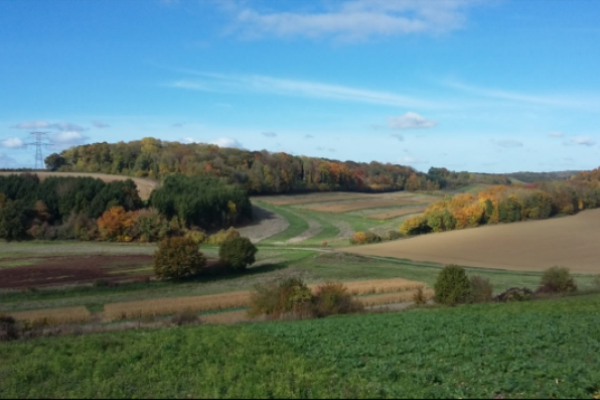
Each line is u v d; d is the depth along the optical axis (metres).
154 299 43.44
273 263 65.25
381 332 19.69
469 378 12.95
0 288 47.38
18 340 22.19
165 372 15.13
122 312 37.06
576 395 11.38
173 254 53.00
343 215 115.69
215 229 99.31
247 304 40.31
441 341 17.50
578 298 30.84
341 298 31.67
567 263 62.25
